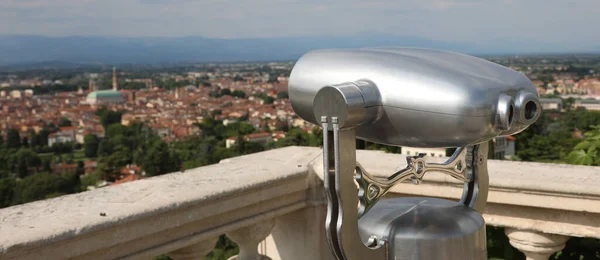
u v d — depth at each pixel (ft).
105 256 4.81
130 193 5.37
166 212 5.07
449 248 3.43
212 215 5.56
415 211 3.68
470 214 3.67
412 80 3.26
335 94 3.26
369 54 3.51
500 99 3.21
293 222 7.22
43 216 4.66
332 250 3.56
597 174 6.31
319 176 6.83
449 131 3.22
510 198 6.24
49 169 274.16
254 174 6.20
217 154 241.14
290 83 3.76
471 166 4.20
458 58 3.59
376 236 3.55
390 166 6.85
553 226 6.21
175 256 5.90
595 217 5.98
